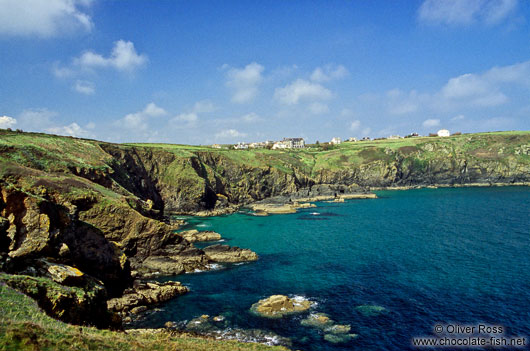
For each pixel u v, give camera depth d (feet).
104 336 73.46
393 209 427.74
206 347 88.79
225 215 418.51
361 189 621.72
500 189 617.21
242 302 149.79
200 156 533.55
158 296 151.84
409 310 137.28
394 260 206.39
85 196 199.82
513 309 135.33
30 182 187.93
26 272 106.63
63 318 86.58
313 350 109.70
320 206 480.23
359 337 117.50
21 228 121.90
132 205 235.20
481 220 332.39
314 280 175.32
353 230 305.73
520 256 207.10
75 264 132.98
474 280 168.04
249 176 558.97
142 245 207.92
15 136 275.18
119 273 164.55
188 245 220.64
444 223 324.19
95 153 328.08
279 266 201.98
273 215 410.93
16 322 60.85
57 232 130.21
